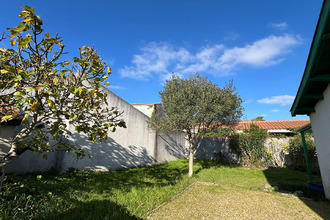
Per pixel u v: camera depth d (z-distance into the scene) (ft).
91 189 17.54
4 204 11.00
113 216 12.07
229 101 28.40
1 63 7.61
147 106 60.13
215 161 48.32
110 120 12.18
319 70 12.13
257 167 42.80
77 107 10.18
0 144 16.38
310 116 19.38
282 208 16.15
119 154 32.12
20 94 6.75
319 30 9.38
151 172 30.86
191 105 28.89
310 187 22.03
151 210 14.20
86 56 9.63
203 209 15.16
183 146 59.47
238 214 14.52
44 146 11.35
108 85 10.85
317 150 18.75
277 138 44.45
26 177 18.30
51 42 7.43
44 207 11.96
